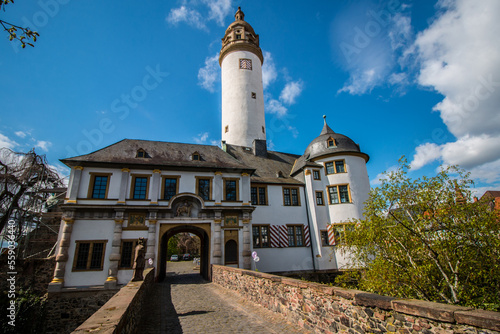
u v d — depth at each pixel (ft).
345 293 20.93
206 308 38.06
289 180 98.58
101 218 66.44
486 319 12.24
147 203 70.44
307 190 94.38
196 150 87.35
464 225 29.43
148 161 75.05
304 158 104.63
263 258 84.28
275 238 87.71
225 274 55.83
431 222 32.12
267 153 119.24
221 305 39.88
